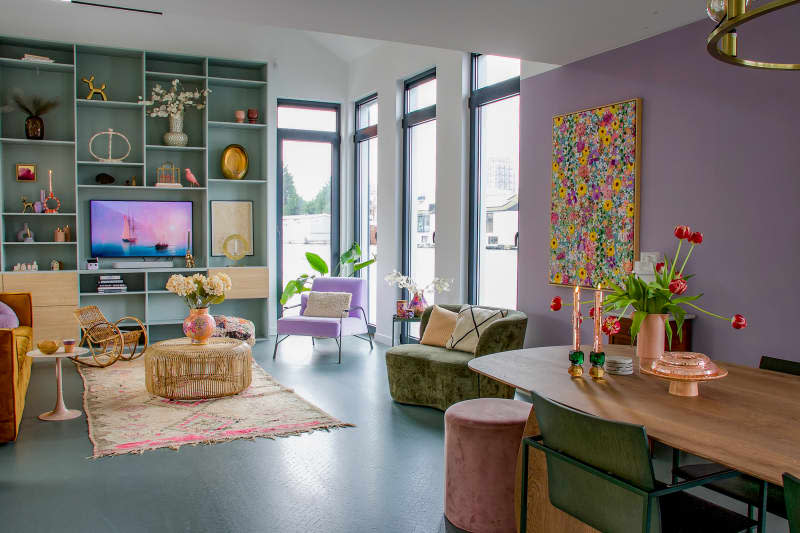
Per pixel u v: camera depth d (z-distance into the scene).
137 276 7.50
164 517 2.85
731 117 3.44
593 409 2.08
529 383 2.44
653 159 3.90
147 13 7.16
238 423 4.23
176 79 7.51
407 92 7.00
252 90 8.02
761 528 2.03
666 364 2.27
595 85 4.30
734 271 3.45
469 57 5.80
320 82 8.09
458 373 4.42
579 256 4.43
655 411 2.06
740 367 2.72
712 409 2.08
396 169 7.01
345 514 2.90
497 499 2.71
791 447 1.71
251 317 8.19
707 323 3.59
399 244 7.07
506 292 5.47
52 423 4.23
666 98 3.80
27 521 2.79
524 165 4.97
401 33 3.85
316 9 3.45
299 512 2.91
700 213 3.62
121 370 5.87
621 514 1.76
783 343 3.22
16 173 6.91
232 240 7.92
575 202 4.46
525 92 4.95
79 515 2.86
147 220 7.46
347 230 8.34
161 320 7.56
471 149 5.80
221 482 3.25
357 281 7.22
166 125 7.57
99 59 7.24
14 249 6.97
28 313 6.00
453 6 3.37
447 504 2.86
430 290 6.17
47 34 6.83
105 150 7.31
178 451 3.70
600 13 3.47
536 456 2.38
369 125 8.03
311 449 3.76
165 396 4.77
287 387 5.23
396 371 4.79
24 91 6.94
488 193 5.70
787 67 1.79
